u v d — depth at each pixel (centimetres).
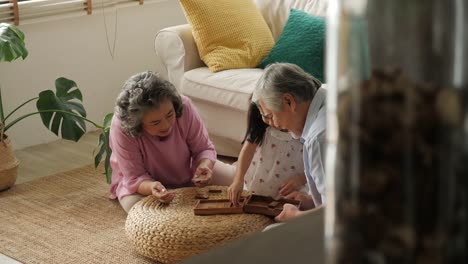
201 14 367
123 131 283
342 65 42
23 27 386
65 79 346
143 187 282
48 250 277
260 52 370
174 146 288
